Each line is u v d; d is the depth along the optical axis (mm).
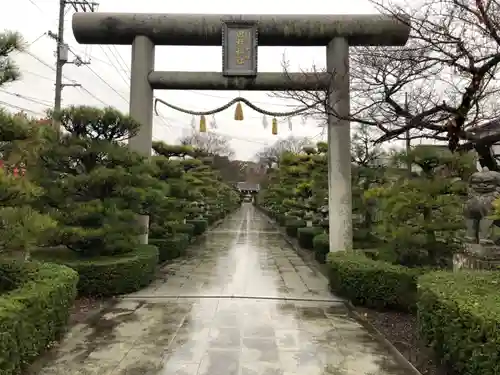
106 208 7508
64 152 7500
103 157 8016
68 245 8141
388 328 6059
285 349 5180
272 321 6375
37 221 4617
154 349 5121
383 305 6824
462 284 4375
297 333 5805
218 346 5254
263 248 16406
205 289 8602
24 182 4637
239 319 6461
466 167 6750
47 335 4652
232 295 8055
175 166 12516
